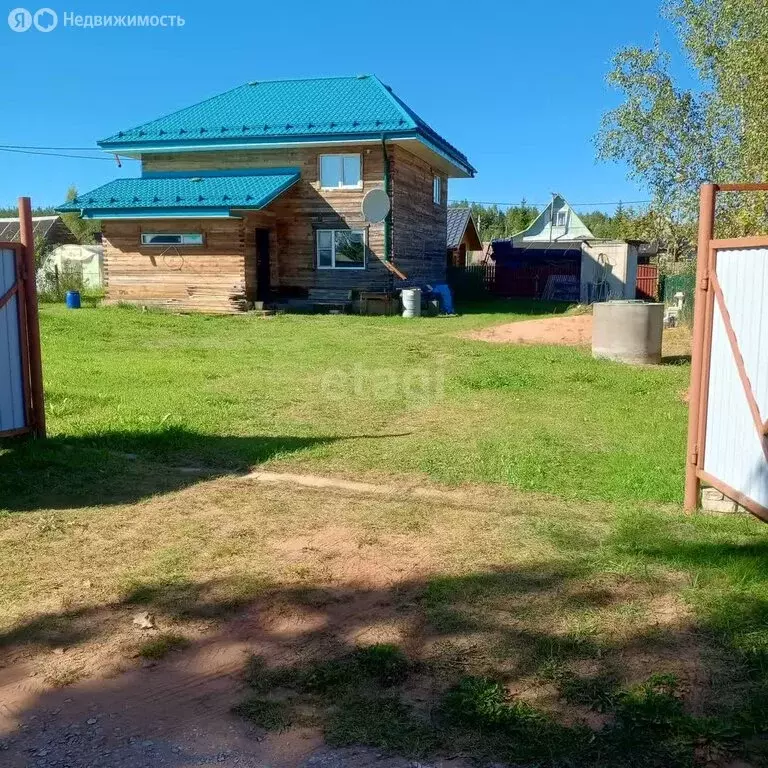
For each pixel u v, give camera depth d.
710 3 17.38
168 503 5.33
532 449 6.84
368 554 4.34
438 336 17.30
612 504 5.32
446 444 7.05
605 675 3.01
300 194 24.44
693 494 5.16
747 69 14.54
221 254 22.66
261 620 3.56
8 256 6.43
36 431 6.80
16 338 6.55
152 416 8.09
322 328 18.91
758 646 3.19
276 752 2.61
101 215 22.84
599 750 2.58
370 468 6.27
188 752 2.62
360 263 24.34
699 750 2.58
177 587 3.93
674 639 3.28
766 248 4.36
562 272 35.25
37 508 5.21
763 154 13.88
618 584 3.85
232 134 24.12
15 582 4.00
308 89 27.06
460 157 29.30
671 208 21.56
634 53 20.94
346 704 2.88
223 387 10.16
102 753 2.62
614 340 13.20
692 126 20.81
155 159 25.50
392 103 24.73
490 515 5.02
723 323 4.83
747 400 4.53
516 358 13.45
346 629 3.45
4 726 2.78
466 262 44.09
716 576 3.88
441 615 3.55
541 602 3.66
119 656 3.25
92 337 15.94
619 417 8.40
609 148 21.84
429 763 2.54
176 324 18.97
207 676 3.09
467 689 2.91
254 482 5.87
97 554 4.39
